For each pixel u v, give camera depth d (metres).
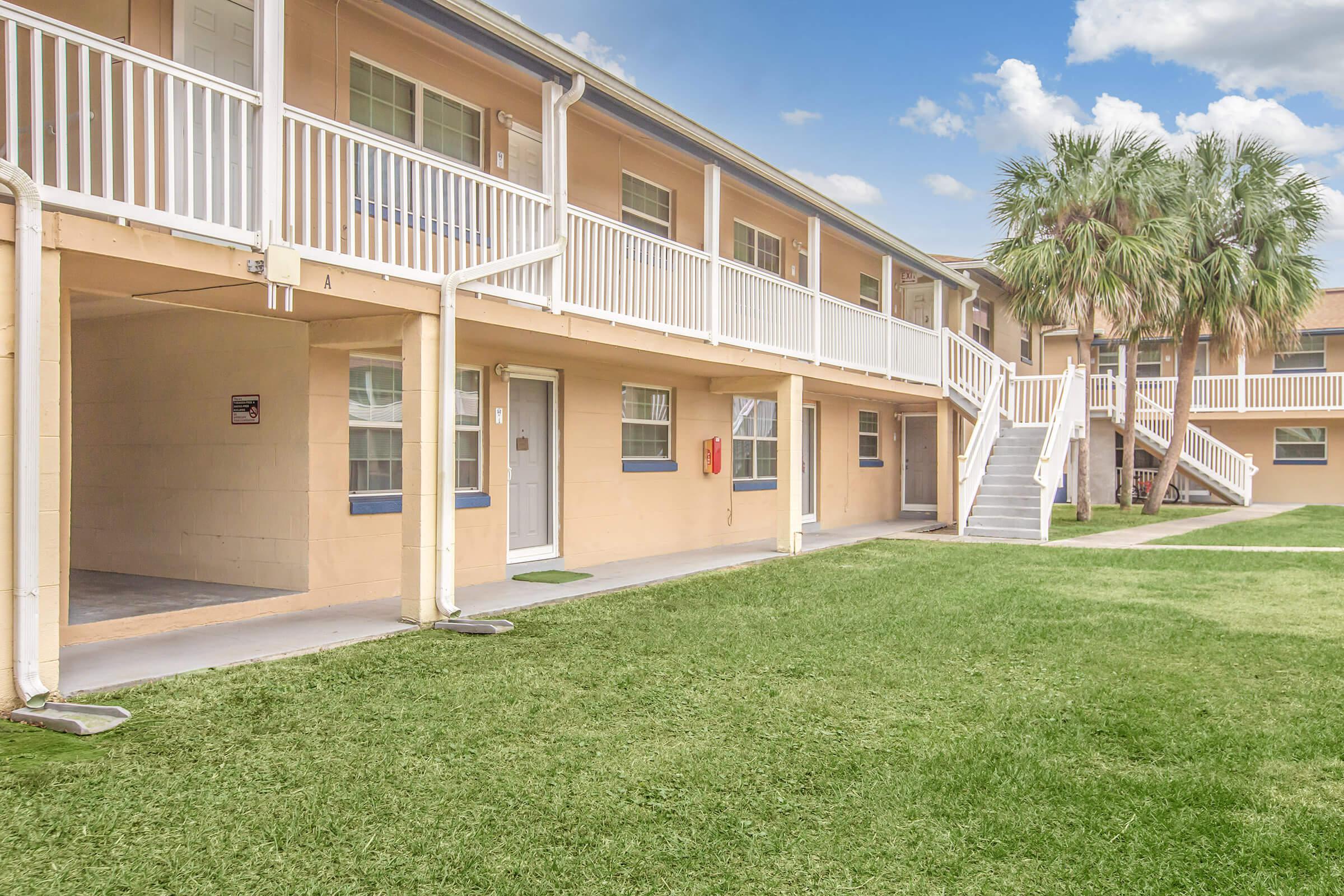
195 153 7.42
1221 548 13.80
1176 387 22.70
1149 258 17.19
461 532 9.83
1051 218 18.20
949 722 5.15
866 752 4.63
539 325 8.62
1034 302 18.41
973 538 15.54
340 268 6.82
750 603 8.95
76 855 3.37
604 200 11.62
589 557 11.70
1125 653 6.84
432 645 6.91
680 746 4.70
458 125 9.75
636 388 12.81
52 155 7.30
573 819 3.79
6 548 5.01
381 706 5.32
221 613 7.59
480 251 9.62
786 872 3.35
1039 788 4.15
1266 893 3.20
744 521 15.01
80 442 9.88
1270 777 4.31
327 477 8.43
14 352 5.02
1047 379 18.14
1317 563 11.98
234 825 3.66
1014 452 16.80
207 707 5.20
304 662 6.29
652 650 6.87
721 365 11.87
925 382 17.25
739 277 11.88
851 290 18.03
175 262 5.71
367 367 9.05
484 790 4.07
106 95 5.34
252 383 8.62
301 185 8.09
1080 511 19.31
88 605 7.62
